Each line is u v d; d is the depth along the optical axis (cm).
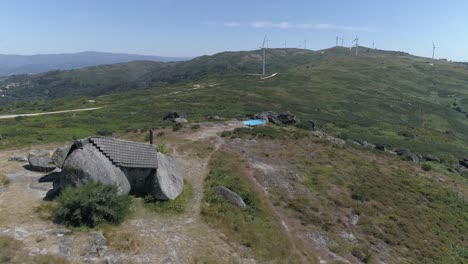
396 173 5531
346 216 3734
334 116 12081
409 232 3719
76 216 2362
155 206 2906
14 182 3012
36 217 2378
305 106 13100
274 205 3531
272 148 5272
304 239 3056
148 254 2228
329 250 3022
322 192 4128
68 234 2242
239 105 11450
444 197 5000
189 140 5072
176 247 2386
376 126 11338
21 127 6025
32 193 2789
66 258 2002
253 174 4091
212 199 3256
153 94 14775
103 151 2819
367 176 4969
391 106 15150
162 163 3247
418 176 5750
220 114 8631
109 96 15162
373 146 7481
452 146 9956
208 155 4525
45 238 2139
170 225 2686
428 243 3628
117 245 2223
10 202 2573
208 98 12631
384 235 3512
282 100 13625
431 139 10550
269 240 2844
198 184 3594
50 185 2972
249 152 4897
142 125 6494
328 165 5012
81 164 2633
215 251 2466
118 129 6106
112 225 2486
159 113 8794
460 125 14025
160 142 4903
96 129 6022
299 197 3828
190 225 2748
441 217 4300
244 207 3284
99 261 2045
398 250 3344
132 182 2984
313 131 7038
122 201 2658
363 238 3388
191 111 9144
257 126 6419
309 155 5256
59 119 7544
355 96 16312
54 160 3300
